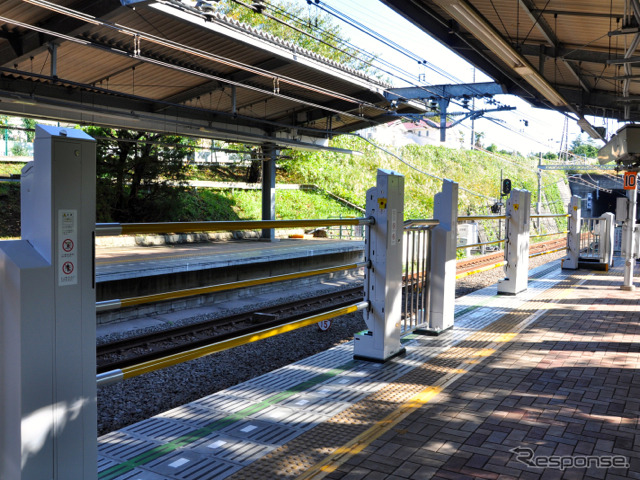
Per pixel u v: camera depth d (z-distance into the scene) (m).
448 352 5.69
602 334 6.49
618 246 18.06
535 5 8.50
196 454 3.26
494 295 9.34
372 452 3.32
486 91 18.95
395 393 4.41
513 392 4.45
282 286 16.39
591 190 57.72
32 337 2.24
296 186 36.47
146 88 17.58
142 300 2.89
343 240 28.95
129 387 5.79
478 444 3.46
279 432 3.61
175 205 25.44
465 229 26.89
